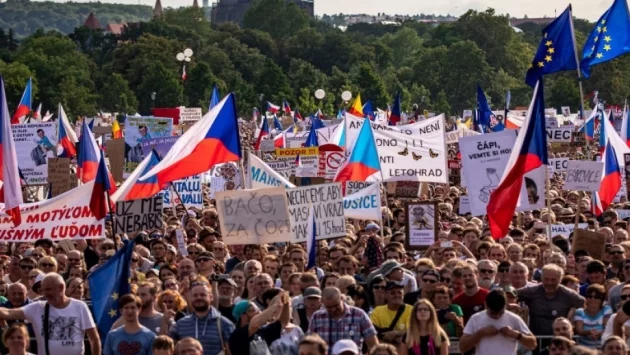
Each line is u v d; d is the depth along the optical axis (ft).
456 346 55.42
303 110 501.15
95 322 58.39
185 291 61.93
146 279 62.13
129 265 58.34
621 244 73.87
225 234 68.18
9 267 74.90
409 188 109.29
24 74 492.54
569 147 172.35
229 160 80.12
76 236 77.10
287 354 50.65
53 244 84.79
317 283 57.57
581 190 79.36
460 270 57.57
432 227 76.54
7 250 84.28
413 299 59.62
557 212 98.89
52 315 52.75
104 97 539.70
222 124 79.87
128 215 78.59
